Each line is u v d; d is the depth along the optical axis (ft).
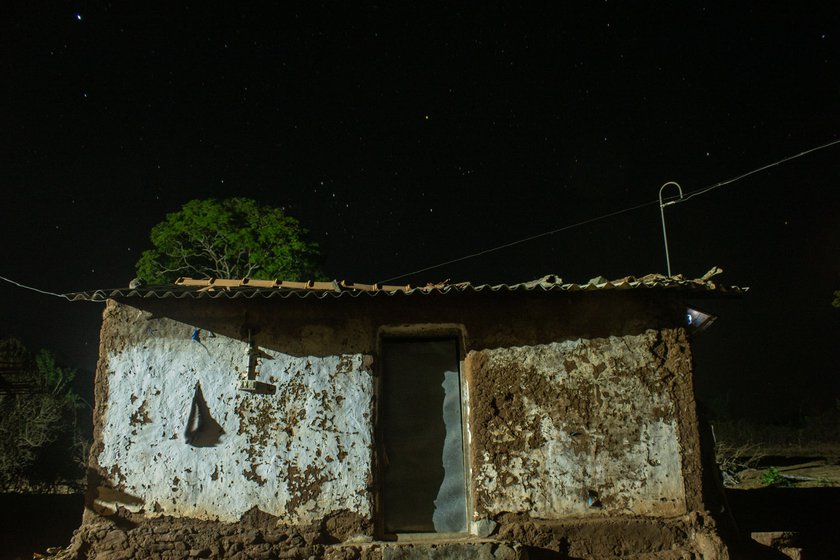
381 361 24.07
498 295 23.99
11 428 46.42
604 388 23.68
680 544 22.49
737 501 32.55
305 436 22.85
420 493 23.29
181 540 21.59
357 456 22.84
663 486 23.12
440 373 24.25
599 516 22.77
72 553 21.33
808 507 31.04
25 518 33.12
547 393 23.54
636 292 24.27
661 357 23.98
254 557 21.58
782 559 22.71
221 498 22.21
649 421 23.56
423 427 23.79
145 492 22.12
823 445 67.72
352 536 22.22
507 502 22.70
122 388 22.80
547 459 23.07
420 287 23.13
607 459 23.20
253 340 23.38
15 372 50.70
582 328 24.09
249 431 22.76
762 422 81.92
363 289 24.14
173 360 23.09
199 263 59.72
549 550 22.16
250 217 60.13
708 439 24.67
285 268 58.34
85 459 50.21
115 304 23.41
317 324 23.71
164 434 22.54
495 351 23.80
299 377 23.26
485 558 21.31
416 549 21.43
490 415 23.27
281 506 22.29
